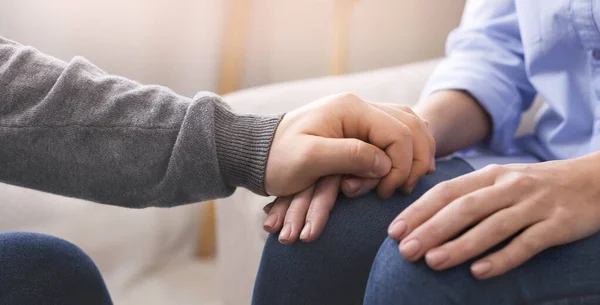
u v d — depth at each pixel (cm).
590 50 110
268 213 100
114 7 224
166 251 245
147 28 233
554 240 86
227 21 251
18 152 99
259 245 157
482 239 85
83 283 102
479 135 121
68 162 99
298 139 96
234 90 257
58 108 98
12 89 99
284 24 272
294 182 97
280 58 276
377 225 96
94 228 210
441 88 122
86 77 100
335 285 95
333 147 95
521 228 87
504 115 121
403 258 86
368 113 99
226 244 172
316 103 100
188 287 229
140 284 226
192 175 98
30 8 206
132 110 100
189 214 254
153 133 98
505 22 124
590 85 112
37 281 98
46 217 194
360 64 284
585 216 88
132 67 233
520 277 85
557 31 112
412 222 88
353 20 279
